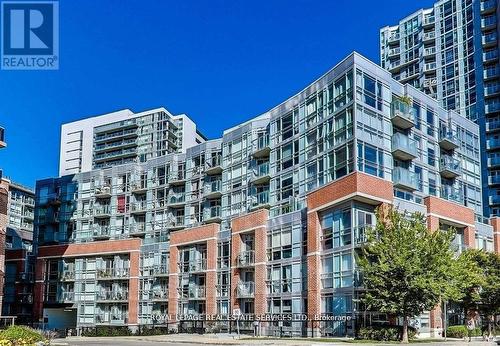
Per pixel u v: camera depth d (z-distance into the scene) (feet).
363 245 119.75
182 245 200.44
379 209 120.78
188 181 234.38
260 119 205.16
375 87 158.92
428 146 176.55
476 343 108.58
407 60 350.23
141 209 246.27
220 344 113.39
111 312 218.18
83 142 454.40
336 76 162.20
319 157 163.94
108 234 250.98
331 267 136.36
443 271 105.70
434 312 138.00
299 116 178.09
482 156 304.09
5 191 160.35
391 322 127.54
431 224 145.59
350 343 103.04
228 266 179.52
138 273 215.92
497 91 304.50
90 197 261.44
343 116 155.94
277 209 171.32
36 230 272.51
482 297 135.33
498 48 310.65
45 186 276.21
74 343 131.34
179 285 198.59
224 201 212.84
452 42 331.36
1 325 153.99
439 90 329.52
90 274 225.97
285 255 156.04
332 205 137.08
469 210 159.12
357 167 146.82
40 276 235.81
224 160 217.36
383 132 157.58
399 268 105.29
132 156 426.10
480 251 140.56
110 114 452.76
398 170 156.04
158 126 423.64
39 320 230.27
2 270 156.56
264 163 192.85
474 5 324.19
